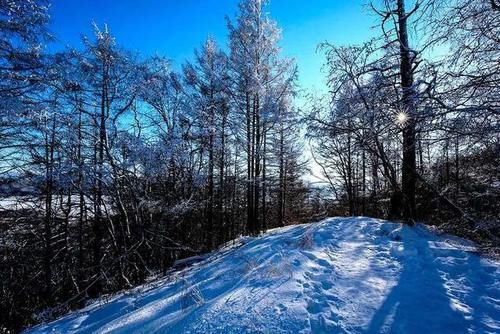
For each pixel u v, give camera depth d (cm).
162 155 1366
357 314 383
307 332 356
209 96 1650
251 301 439
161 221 1514
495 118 364
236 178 1962
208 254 1153
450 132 374
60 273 1508
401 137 486
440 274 473
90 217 1428
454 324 352
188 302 518
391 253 574
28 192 1286
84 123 1268
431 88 359
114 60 1259
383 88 431
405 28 570
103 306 735
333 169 2025
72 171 1195
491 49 384
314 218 2261
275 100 1518
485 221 586
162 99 1511
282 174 2256
